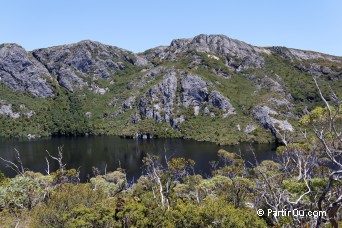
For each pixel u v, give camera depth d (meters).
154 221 29.53
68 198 35.56
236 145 153.62
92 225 30.05
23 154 140.50
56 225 31.69
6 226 33.12
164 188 47.00
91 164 120.69
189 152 139.50
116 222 30.78
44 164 120.75
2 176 66.81
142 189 53.09
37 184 47.75
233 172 70.50
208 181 52.28
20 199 43.72
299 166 14.66
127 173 106.06
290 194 17.80
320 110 19.27
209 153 135.75
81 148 156.38
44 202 41.97
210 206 26.19
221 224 24.42
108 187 60.84
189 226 25.78
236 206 33.22
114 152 144.62
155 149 149.88
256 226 22.86
